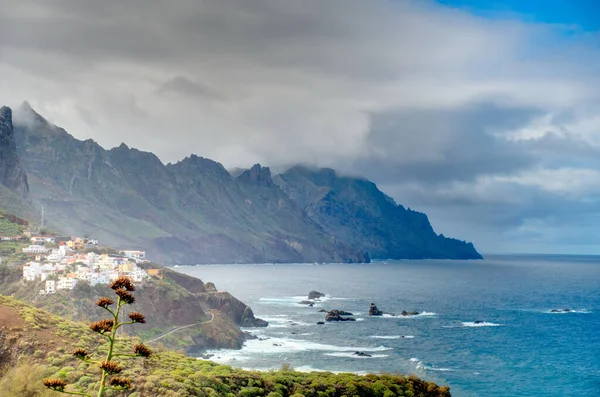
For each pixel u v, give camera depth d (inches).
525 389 5506.9
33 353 3464.6
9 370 3230.8
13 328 3639.3
